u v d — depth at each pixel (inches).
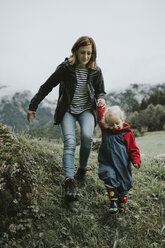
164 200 119.8
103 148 101.7
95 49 101.3
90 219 95.9
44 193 103.8
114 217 100.6
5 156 88.6
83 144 107.0
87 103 112.0
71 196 93.5
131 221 100.8
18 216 82.7
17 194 84.7
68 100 106.9
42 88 105.1
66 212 96.9
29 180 92.1
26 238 79.5
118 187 96.1
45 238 81.2
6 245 73.0
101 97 114.3
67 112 111.2
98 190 119.4
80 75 105.7
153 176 148.3
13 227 79.3
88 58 100.4
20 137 147.6
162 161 177.9
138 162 94.3
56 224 88.5
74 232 88.4
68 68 102.1
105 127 104.5
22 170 90.0
